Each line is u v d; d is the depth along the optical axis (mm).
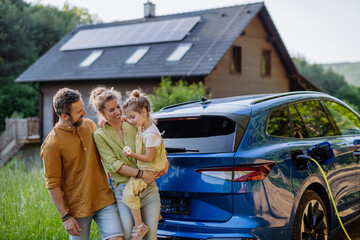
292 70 25219
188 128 3854
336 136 4750
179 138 3812
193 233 3443
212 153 3477
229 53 20438
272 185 3443
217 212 3377
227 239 3303
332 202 4273
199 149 3584
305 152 3951
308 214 3875
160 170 3205
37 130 24062
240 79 21297
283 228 3504
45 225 4766
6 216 5051
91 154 3121
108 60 21609
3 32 35938
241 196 3311
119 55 21672
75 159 3051
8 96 33375
